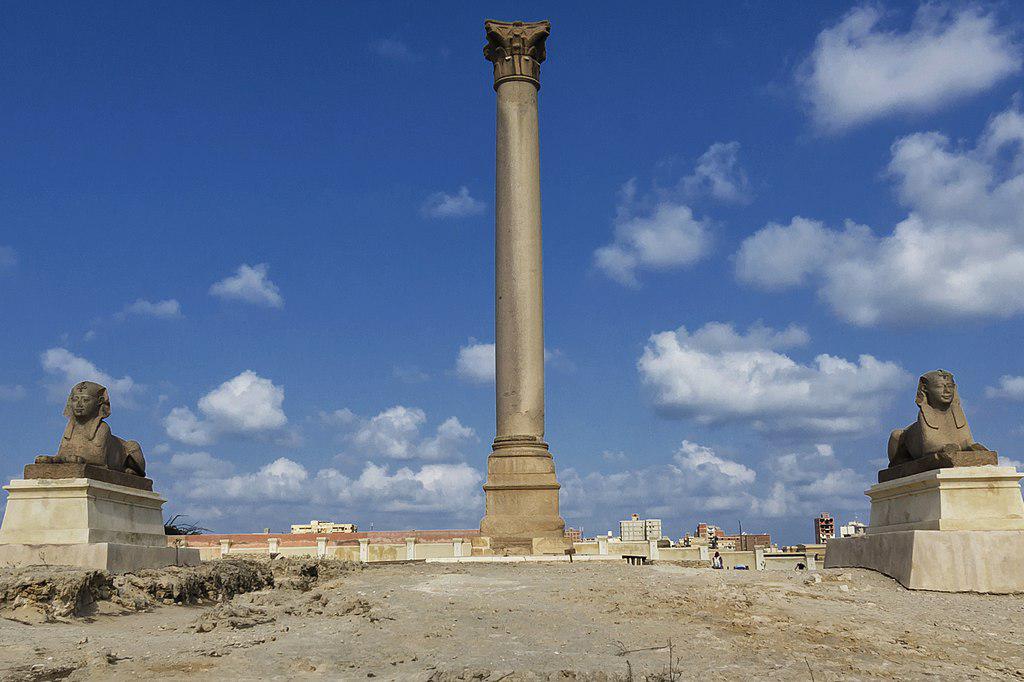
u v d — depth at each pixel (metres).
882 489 22.97
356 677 11.20
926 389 21.78
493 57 36.72
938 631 14.28
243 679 11.09
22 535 19.06
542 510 32.19
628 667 11.27
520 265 34.12
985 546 18.88
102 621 15.41
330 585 21.05
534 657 12.09
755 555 35.56
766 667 11.33
